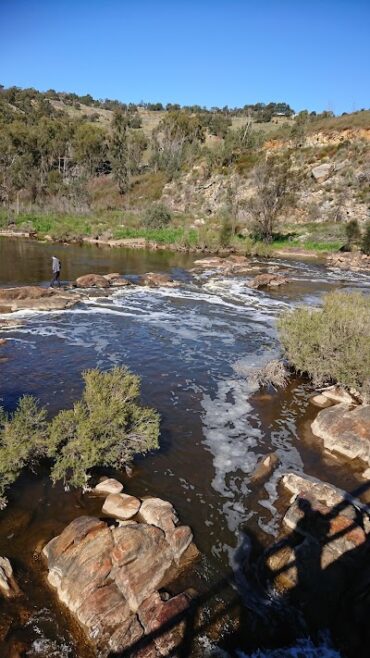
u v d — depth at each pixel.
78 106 145.62
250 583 6.28
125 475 8.55
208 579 6.27
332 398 12.17
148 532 6.52
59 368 13.60
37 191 70.19
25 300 20.80
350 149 62.34
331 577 6.19
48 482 8.16
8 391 11.84
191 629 5.48
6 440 8.16
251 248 43.47
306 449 9.77
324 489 7.87
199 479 8.59
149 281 27.83
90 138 85.56
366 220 52.44
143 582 5.95
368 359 11.54
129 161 86.62
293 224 56.84
